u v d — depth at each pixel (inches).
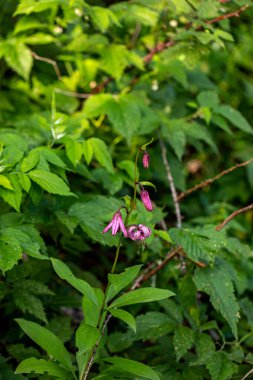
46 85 70.0
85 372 44.1
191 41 59.7
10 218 50.0
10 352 51.8
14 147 49.2
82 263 69.6
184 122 66.4
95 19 58.2
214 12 58.3
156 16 63.2
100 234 50.3
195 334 50.7
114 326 61.5
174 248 55.1
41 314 50.2
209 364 48.5
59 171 50.8
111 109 61.4
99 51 64.3
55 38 66.4
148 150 68.9
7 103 68.8
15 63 63.5
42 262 55.3
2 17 68.9
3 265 43.7
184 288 52.5
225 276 51.1
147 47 67.1
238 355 49.9
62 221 50.3
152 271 55.0
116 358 43.8
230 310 49.5
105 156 52.2
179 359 51.7
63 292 59.2
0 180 45.6
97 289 45.0
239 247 56.3
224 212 66.9
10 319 54.6
